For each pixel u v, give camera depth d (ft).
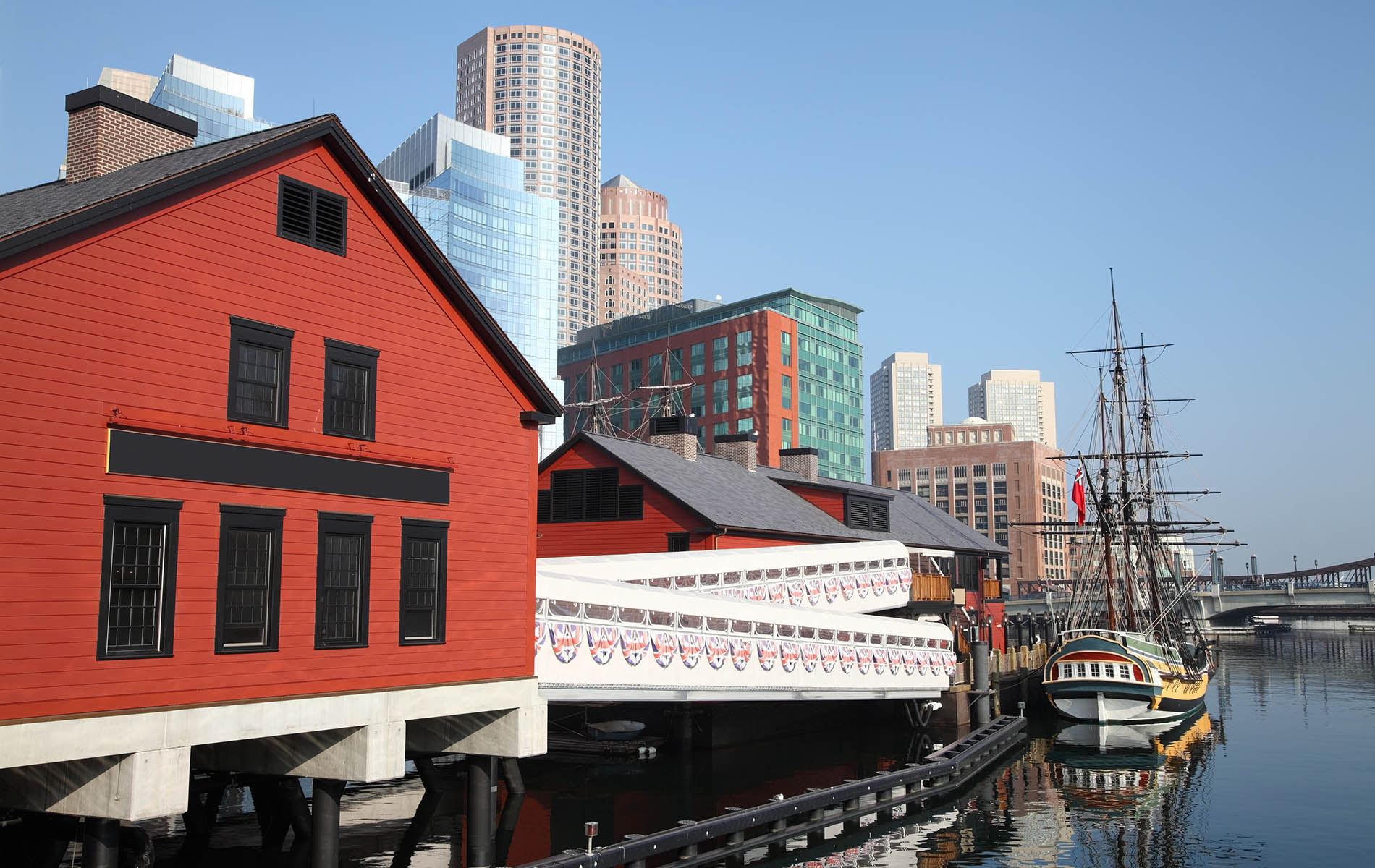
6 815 61.00
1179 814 99.60
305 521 56.39
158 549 49.90
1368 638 515.91
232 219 54.60
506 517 69.26
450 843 78.48
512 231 593.42
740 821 78.38
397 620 61.00
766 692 106.11
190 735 49.65
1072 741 151.84
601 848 66.74
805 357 514.27
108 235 48.93
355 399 60.29
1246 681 255.29
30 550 44.98
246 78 496.23
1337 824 95.66
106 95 67.31
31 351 45.73
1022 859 82.38
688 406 518.78
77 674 46.06
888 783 97.45
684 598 95.71
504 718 67.56
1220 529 227.81
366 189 61.62
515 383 70.85
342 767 58.39
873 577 144.25
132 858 55.11
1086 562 236.84
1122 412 223.71
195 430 51.52
